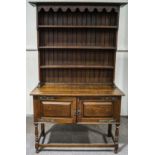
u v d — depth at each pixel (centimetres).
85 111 248
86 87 279
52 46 279
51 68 288
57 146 259
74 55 289
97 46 284
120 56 359
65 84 292
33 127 332
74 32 283
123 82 367
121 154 259
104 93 249
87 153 262
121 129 331
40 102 247
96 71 293
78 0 344
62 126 342
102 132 320
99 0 344
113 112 250
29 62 358
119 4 256
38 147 260
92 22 282
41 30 279
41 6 258
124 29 351
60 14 279
